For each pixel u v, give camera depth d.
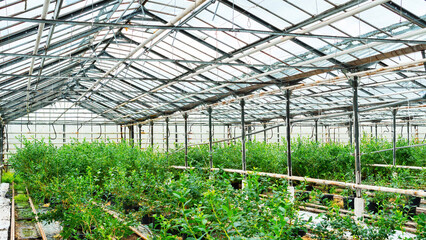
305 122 26.64
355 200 8.42
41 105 22.45
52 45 9.46
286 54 10.23
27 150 12.46
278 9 7.86
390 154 15.16
